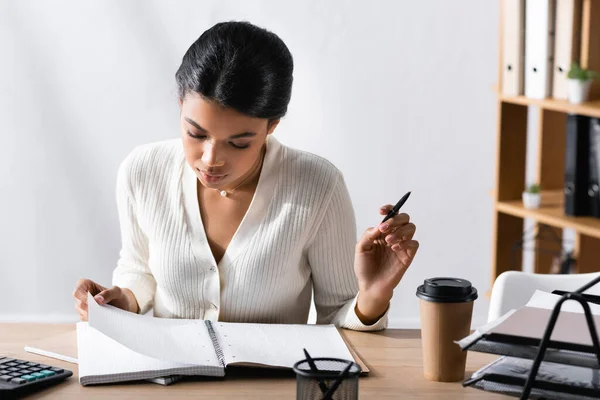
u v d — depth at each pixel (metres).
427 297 1.29
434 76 3.35
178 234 1.67
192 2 3.26
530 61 2.78
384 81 3.34
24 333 1.52
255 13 3.28
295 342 1.44
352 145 3.38
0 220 3.37
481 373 1.18
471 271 3.50
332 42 3.31
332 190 1.68
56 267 3.42
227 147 1.46
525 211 2.84
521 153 2.98
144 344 1.35
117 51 3.28
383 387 1.28
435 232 3.46
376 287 1.52
